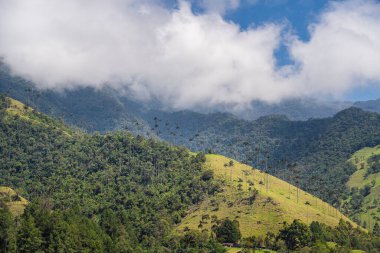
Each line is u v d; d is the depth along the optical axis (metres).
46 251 165.00
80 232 179.88
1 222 164.50
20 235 163.38
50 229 169.50
